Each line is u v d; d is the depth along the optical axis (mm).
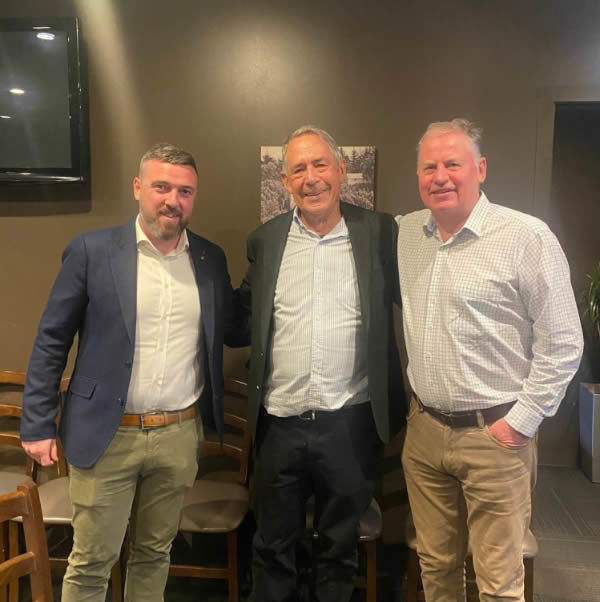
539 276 1510
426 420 1697
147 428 1709
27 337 2416
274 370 1809
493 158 2211
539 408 1521
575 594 2178
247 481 2271
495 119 2193
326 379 1760
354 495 1818
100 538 1710
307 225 1806
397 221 1868
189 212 1699
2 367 2441
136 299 1675
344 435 1787
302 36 2215
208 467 2402
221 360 1848
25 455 2500
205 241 1880
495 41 2166
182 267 1764
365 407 1820
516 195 2215
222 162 2285
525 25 2152
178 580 2312
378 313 1767
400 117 2213
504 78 2176
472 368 1576
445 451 1646
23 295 2400
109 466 1688
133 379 1686
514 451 1570
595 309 2902
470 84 2186
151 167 1637
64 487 2156
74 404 1709
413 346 1691
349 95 2221
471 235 1581
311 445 1786
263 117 2254
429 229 1684
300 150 1709
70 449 1689
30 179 2273
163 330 1706
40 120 2250
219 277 1846
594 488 2941
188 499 2125
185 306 1739
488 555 1617
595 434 2938
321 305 1761
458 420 1610
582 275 3164
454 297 1575
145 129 2291
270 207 2256
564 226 3148
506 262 1533
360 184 2229
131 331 1658
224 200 2299
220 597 2217
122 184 2314
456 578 1776
